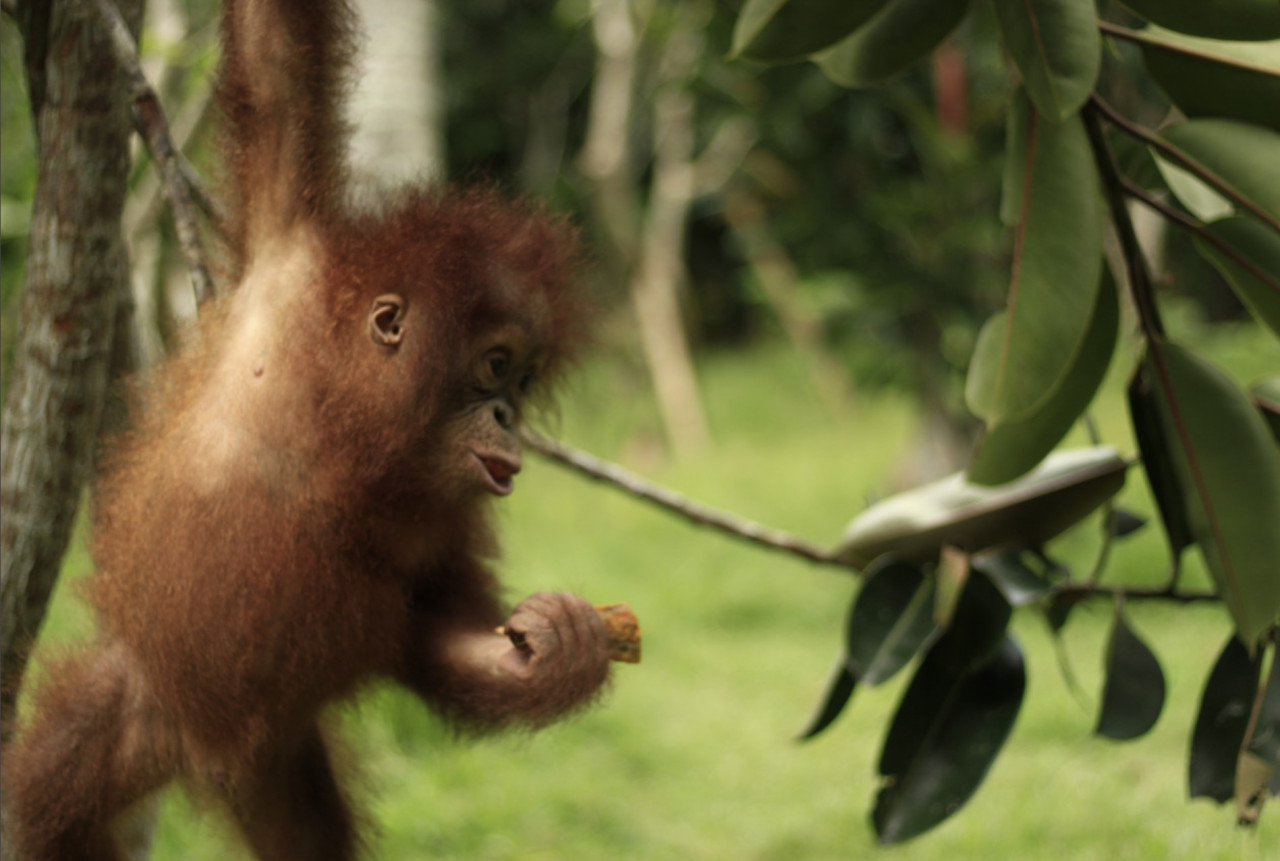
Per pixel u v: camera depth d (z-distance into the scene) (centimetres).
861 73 262
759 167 1304
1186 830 431
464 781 524
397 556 250
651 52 1325
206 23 469
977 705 289
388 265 239
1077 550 804
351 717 272
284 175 252
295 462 236
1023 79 217
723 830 493
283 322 241
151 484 237
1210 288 1161
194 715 237
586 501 1075
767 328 1711
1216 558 249
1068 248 220
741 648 722
